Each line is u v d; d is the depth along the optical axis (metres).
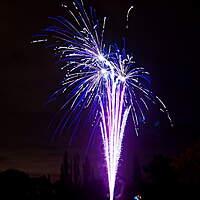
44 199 50.66
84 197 37.25
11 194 50.41
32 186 51.56
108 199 31.59
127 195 29.61
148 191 41.78
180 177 47.28
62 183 52.66
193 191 44.12
